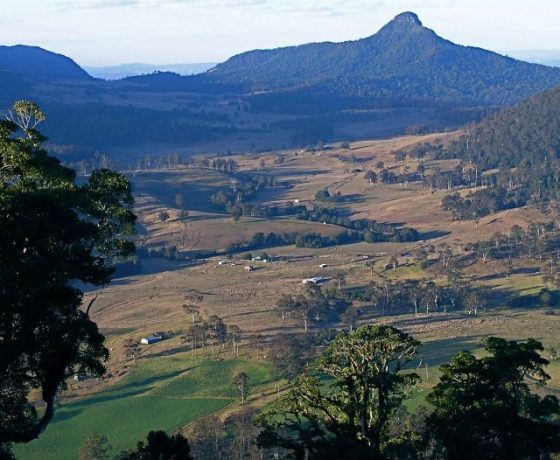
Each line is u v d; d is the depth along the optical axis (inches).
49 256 887.7
